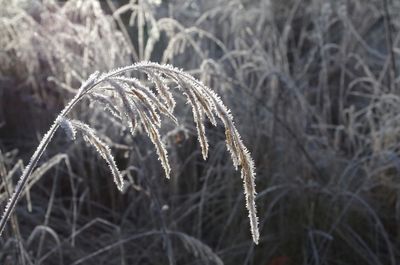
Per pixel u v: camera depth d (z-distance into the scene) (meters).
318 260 3.35
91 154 4.10
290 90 4.16
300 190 3.78
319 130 4.38
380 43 5.27
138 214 4.04
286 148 3.98
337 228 3.64
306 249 3.67
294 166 3.92
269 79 4.41
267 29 4.95
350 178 3.78
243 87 3.90
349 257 3.69
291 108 4.15
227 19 5.32
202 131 1.59
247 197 1.57
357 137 4.47
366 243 3.79
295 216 3.78
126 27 5.30
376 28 5.36
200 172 4.20
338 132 4.12
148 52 4.27
